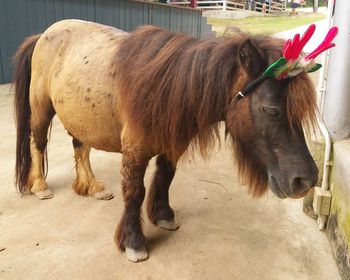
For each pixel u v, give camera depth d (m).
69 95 1.94
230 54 1.38
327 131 2.09
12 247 1.93
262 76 1.27
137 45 1.65
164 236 2.07
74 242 1.99
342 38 1.98
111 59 1.78
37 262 1.82
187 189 2.67
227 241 2.04
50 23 5.89
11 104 4.75
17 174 2.47
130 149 1.71
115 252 1.91
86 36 2.06
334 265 1.85
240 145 1.45
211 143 1.58
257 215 2.33
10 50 5.50
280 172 1.31
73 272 1.76
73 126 2.01
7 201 2.40
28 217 2.22
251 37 1.40
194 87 1.44
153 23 7.87
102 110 1.80
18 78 2.39
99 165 3.05
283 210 2.39
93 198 2.47
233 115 1.38
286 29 9.54
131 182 1.79
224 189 2.69
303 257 1.91
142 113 1.55
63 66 2.04
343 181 1.84
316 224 2.23
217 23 10.69
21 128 2.43
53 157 3.17
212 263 1.85
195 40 1.57
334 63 2.06
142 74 1.54
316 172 1.32
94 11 6.46
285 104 1.26
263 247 1.99
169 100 1.49
